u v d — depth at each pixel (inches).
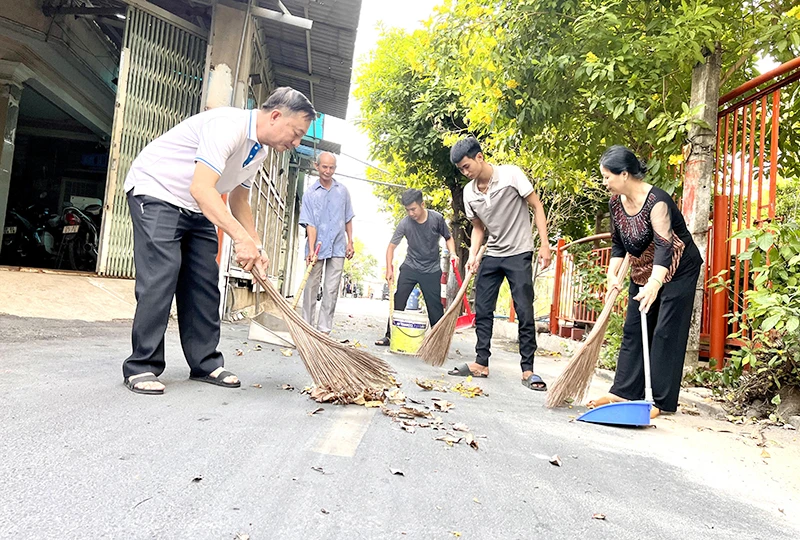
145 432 87.7
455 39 207.8
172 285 118.4
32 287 225.6
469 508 72.5
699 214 177.0
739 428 135.3
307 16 295.1
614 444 113.0
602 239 308.3
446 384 166.4
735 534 73.4
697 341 182.4
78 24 337.7
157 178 118.3
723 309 180.5
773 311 130.7
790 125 200.2
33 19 309.7
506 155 279.0
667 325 141.6
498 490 80.1
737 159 191.8
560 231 461.7
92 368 129.8
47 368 125.1
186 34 282.2
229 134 116.3
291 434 94.8
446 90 466.9
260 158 126.3
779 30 169.3
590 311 286.7
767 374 147.6
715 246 184.9
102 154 473.4
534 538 66.1
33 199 464.1
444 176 546.3
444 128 495.5
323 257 242.2
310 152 560.4
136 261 117.8
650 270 146.1
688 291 141.1
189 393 116.9
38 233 415.5
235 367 155.5
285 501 67.9
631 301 151.5
